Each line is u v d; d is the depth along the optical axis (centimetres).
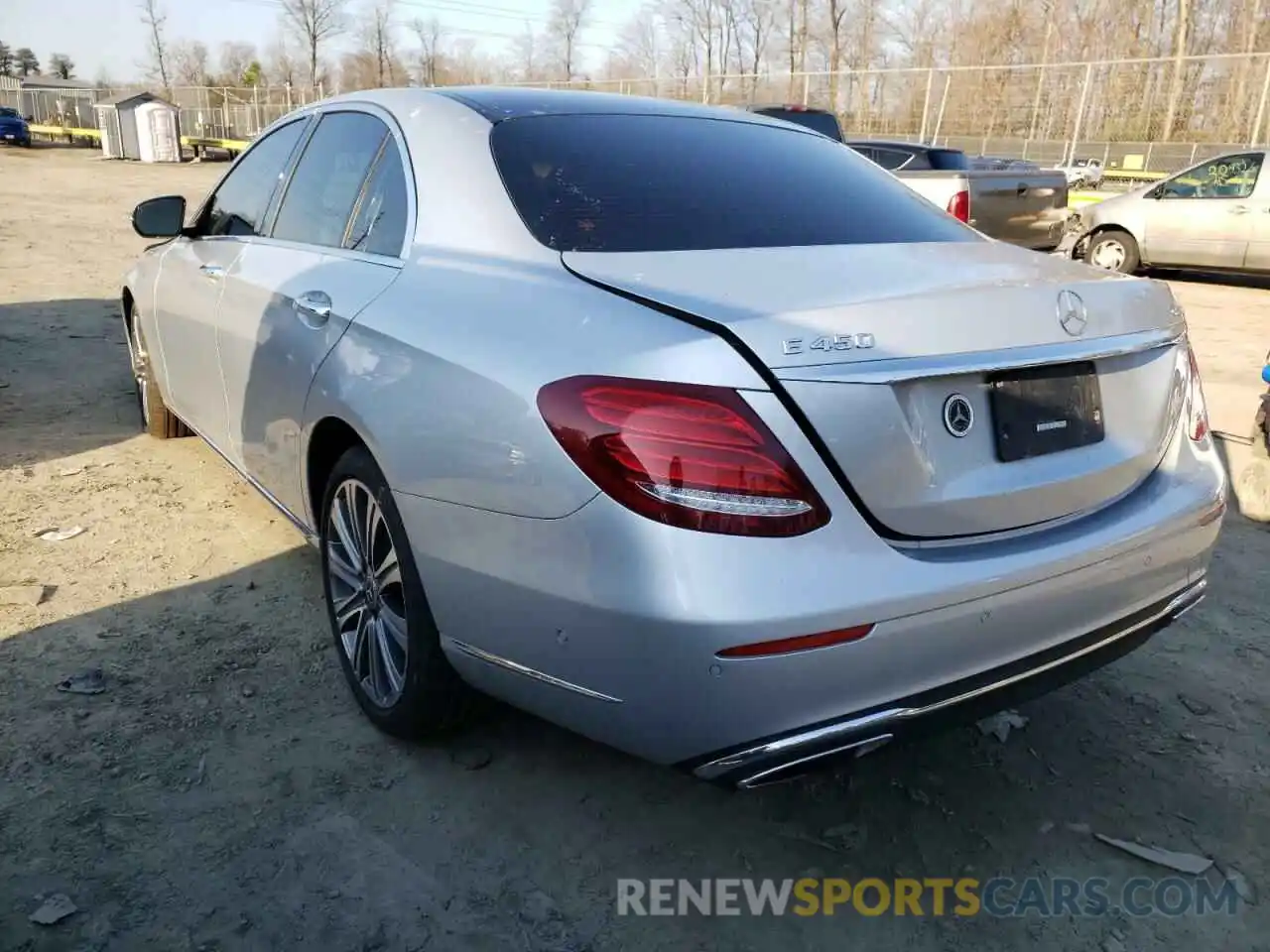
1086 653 222
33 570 355
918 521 193
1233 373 727
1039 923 220
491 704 261
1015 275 227
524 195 248
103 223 1497
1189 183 1198
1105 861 238
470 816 244
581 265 221
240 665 301
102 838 229
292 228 328
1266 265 1151
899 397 190
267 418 307
